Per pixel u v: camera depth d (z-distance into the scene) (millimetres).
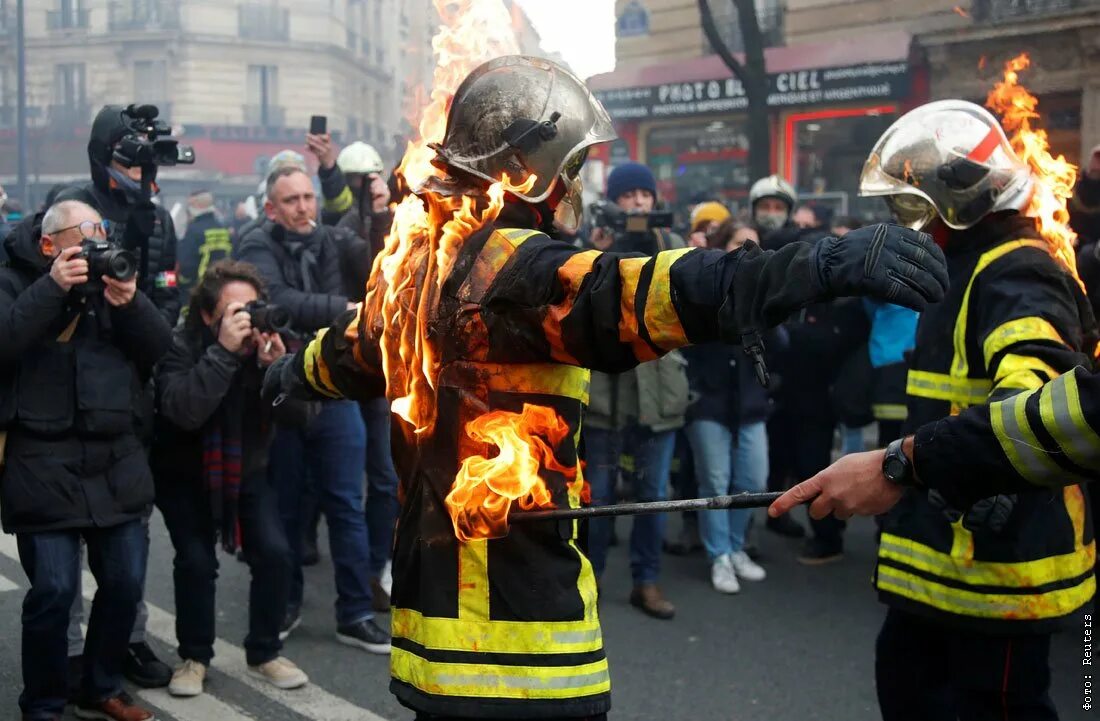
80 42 28016
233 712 3555
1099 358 2551
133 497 3318
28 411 3168
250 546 3748
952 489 1713
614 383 4590
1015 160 2635
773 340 5109
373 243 4781
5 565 5035
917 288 1473
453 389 1846
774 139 13375
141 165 3764
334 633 4379
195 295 3699
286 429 4117
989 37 11367
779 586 5078
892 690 2672
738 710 3654
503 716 1766
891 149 2711
